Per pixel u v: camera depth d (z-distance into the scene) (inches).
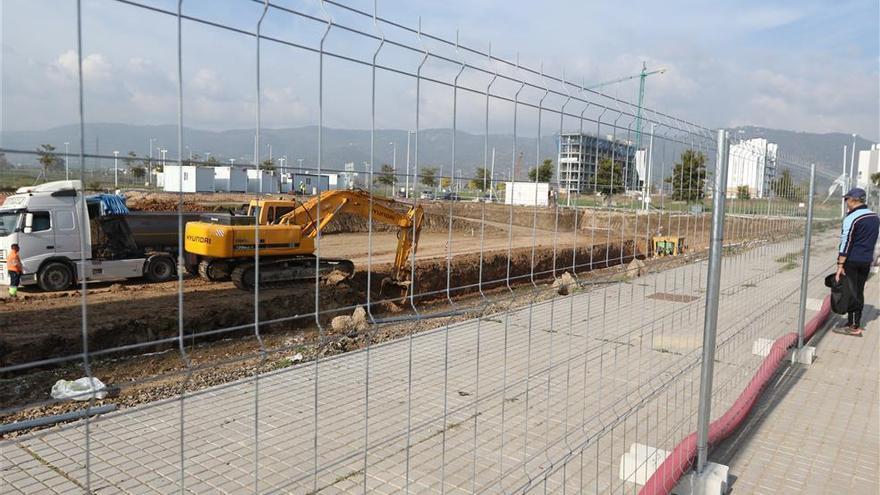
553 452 174.1
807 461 181.5
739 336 309.3
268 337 342.3
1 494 149.4
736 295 401.7
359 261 715.4
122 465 164.9
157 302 462.9
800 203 467.8
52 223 534.3
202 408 205.6
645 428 191.9
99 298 487.2
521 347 276.8
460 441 180.9
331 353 272.5
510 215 129.4
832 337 331.0
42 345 352.5
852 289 324.2
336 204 464.4
